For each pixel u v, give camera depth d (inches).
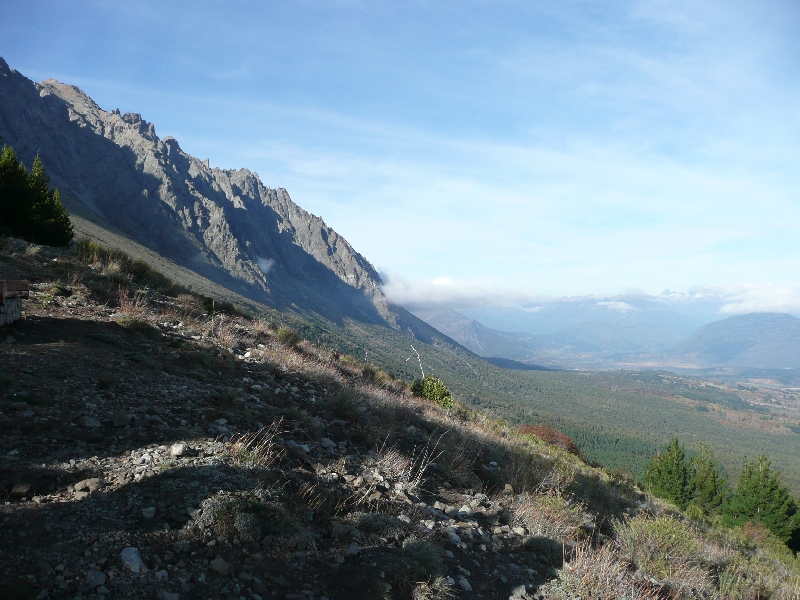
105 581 135.3
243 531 170.6
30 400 233.8
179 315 541.3
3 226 864.9
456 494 316.5
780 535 1305.4
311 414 360.5
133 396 275.1
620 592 225.6
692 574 298.8
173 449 214.8
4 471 175.8
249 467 215.9
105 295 508.1
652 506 555.2
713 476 1604.3
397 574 184.1
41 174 1027.9
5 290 321.1
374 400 478.6
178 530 164.9
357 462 293.4
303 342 682.8
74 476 184.1
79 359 305.0
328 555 184.1
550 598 211.2
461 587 195.9
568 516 316.8
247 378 390.0
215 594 143.8
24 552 138.3
